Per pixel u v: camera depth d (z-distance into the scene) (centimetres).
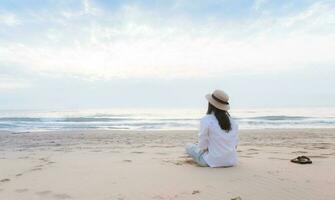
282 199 340
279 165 511
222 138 496
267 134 1250
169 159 602
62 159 629
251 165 513
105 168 516
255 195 353
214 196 352
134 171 486
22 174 478
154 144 948
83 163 571
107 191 379
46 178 448
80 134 1320
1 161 609
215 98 504
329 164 520
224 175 443
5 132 1441
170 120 2422
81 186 402
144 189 384
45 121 2323
